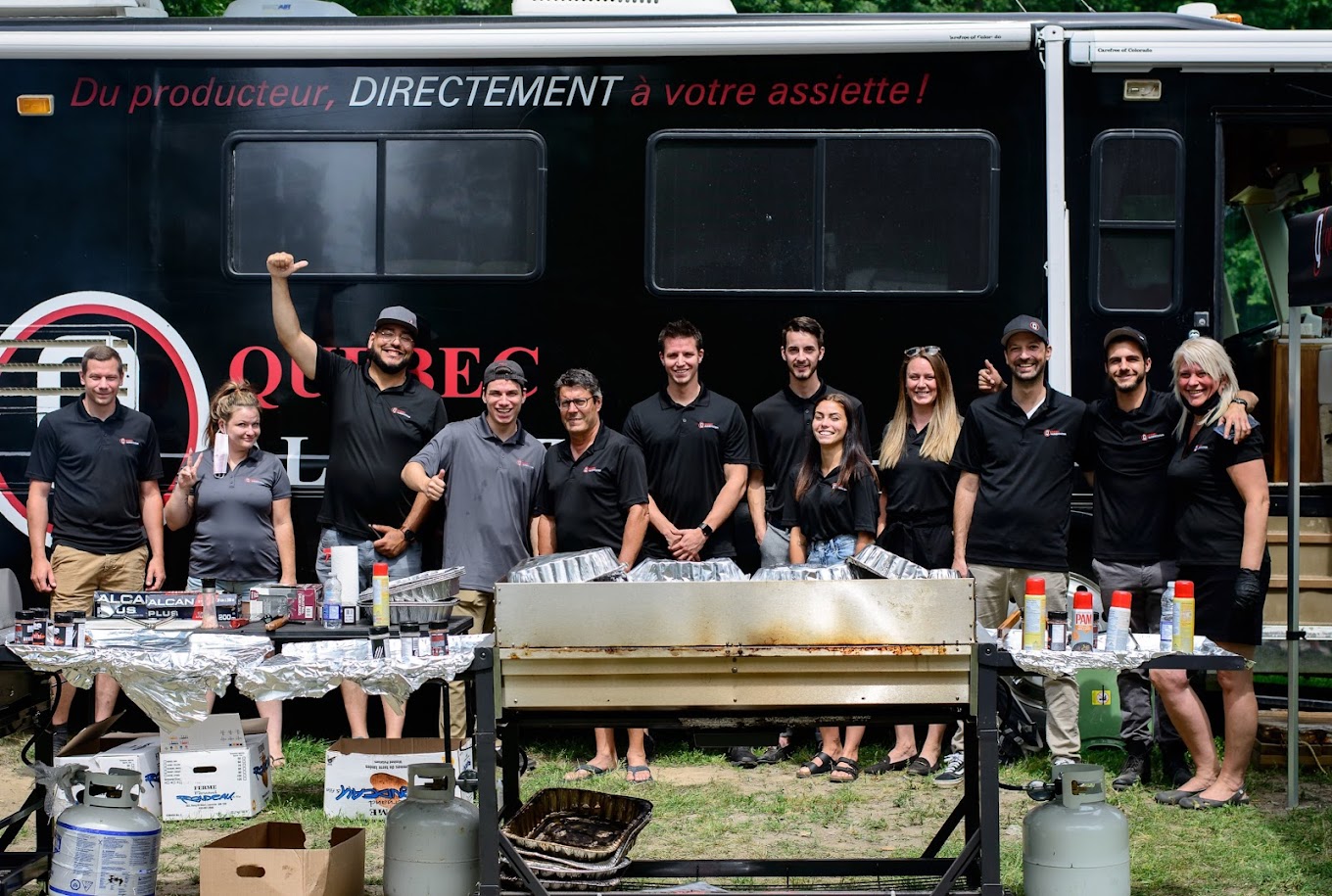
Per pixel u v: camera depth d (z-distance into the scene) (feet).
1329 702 21.15
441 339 21.57
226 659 13.89
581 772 20.18
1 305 21.71
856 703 13.53
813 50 21.24
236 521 20.24
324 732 22.88
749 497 20.95
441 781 14.64
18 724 15.42
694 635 13.42
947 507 20.13
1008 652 13.53
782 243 21.34
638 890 13.79
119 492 20.65
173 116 21.70
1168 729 19.44
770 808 18.63
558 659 13.48
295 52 21.50
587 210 21.48
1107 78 21.20
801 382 20.61
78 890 13.87
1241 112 21.13
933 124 21.25
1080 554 21.40
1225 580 18.08
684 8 23.34
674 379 20.31
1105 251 21.20
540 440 21.49
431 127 21.57
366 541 20.59
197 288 21.63
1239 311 37.78
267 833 15.02
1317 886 15.55
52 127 21.76
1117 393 19.13
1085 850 13.71
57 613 14.94
